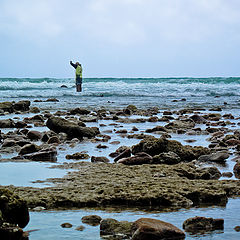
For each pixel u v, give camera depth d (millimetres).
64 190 6219
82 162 8531
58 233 4504
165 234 4383
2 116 19984
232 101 33750
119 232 4516
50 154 9242
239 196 6418
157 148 9430
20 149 9922
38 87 50594
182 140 12766
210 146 11461
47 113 20578
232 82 60531
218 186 6566
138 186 6402
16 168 7906
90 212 5395
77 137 12891
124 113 21594
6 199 4328
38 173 7473
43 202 5633
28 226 4727
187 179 7137
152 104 29688
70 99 34188
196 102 32281
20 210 4359
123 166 8164
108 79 72625
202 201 6066
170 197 5895
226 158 9375
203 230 4691
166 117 19594
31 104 28000
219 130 15055
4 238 4008
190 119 17688
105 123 17391
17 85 50000
